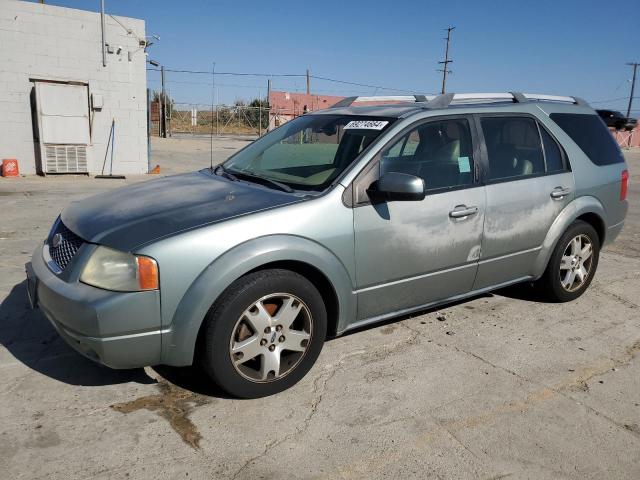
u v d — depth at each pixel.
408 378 3.64
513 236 4.42
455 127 4.17
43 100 13.09
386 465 2.79
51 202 9.61
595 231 5.17
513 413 3.28
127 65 14.27
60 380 3.47
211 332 3.08
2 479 2.58
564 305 5.07
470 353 4.03
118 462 2.73
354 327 3.77
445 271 4.06
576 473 2.78
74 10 13.30
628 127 40.34
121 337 2.92
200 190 3.75
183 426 3.04
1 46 12.69
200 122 42.16
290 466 2.75
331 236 3.43
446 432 3.07
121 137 14.59
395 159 3.78
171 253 2.96
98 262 3.01
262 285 3.17
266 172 4.13
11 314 4.43
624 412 3.34
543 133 4.75
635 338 4.39
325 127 4.20
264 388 3.32
